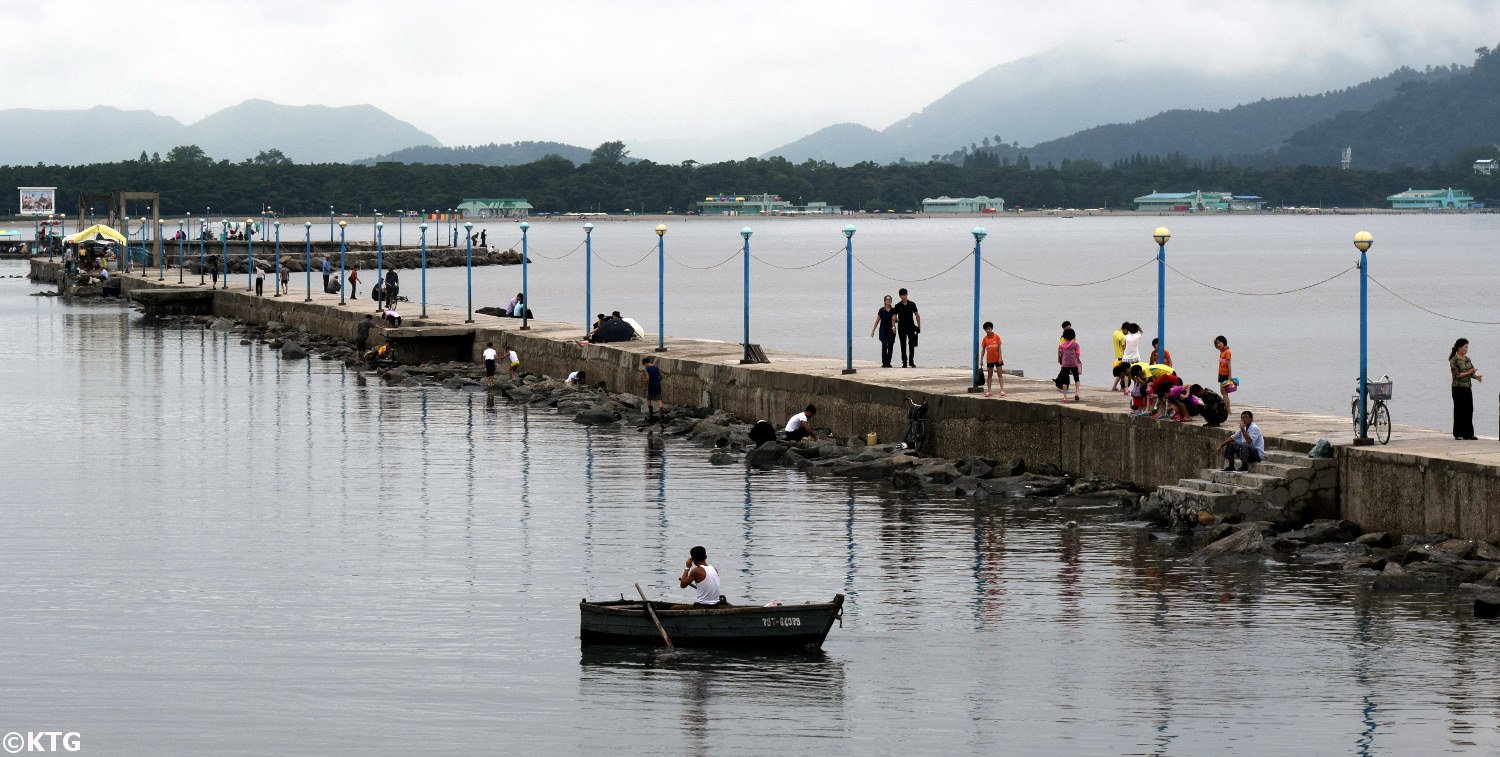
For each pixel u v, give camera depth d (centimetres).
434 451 5141
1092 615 3011
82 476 4666
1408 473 3444
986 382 5125
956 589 3222
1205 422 3969
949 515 4009
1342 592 3161
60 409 6247
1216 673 2636
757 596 3169
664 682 2611
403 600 3161
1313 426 4003
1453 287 17812
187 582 3325
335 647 2827
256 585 3291
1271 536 3553
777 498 4259
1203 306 15012
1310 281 19088
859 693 2550
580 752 2295
